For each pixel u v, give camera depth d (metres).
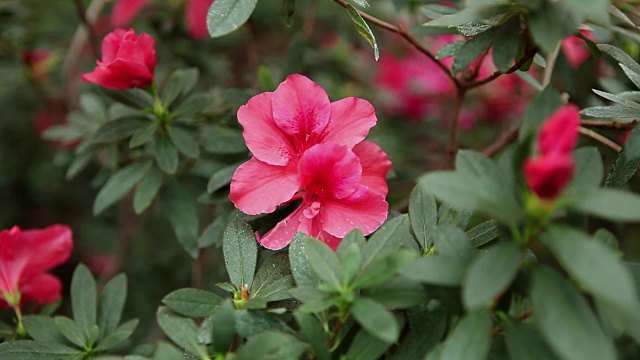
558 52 0.53
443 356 0.34
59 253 0.48
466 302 0.33
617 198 0.33
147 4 0.70
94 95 0.65
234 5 0.42
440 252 0.37
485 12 0.39
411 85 0.74
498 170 0.36
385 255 0.37
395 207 0.54
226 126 0.55
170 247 0.75
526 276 0.36
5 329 0.47
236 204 0.42
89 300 0.45
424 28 0.50
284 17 0.46
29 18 0.74
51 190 0.96
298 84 0.43
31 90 0.83
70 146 0.71
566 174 0.32
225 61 0.73
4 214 0.96
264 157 0.42
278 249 0.42
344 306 0.37
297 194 0.43
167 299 0.40
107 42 0.49
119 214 0.80
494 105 0.72
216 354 0.37
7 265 0.46
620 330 0.35
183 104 0.51
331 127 0.43
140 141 0.50
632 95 0.44
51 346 0.43
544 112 0.37
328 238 0.42
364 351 0.37
